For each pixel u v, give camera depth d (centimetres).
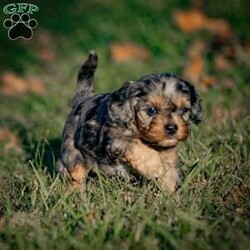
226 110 1168
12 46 1700
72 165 880
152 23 1745
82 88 937
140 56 1587
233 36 1633
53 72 1562
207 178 882
